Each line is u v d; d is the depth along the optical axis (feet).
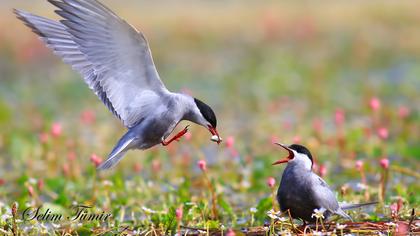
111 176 40.34
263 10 118.01
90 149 50.75
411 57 87.04
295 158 30.07
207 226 29.09
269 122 58.34
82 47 27.27
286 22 108.06
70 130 57.36
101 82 27.45
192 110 28.84
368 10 115.34
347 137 48.67
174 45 100.63
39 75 85.76
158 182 41.06
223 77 81.10
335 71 81.71
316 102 67.26
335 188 38.88
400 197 33.76
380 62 85.66
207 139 53.78
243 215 33.78
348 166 44.29
